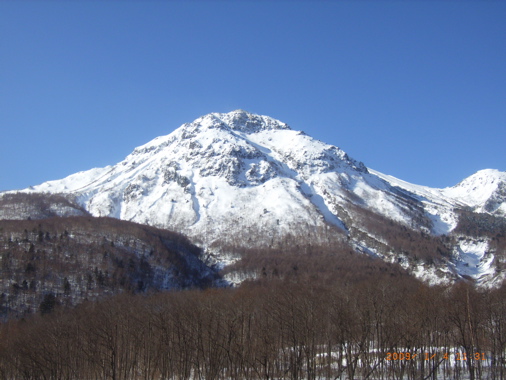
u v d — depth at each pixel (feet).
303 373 426.10
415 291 525.34
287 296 469.16
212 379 388.78
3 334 487.61
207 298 519.19
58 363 402.72
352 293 508.53
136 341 428.15
